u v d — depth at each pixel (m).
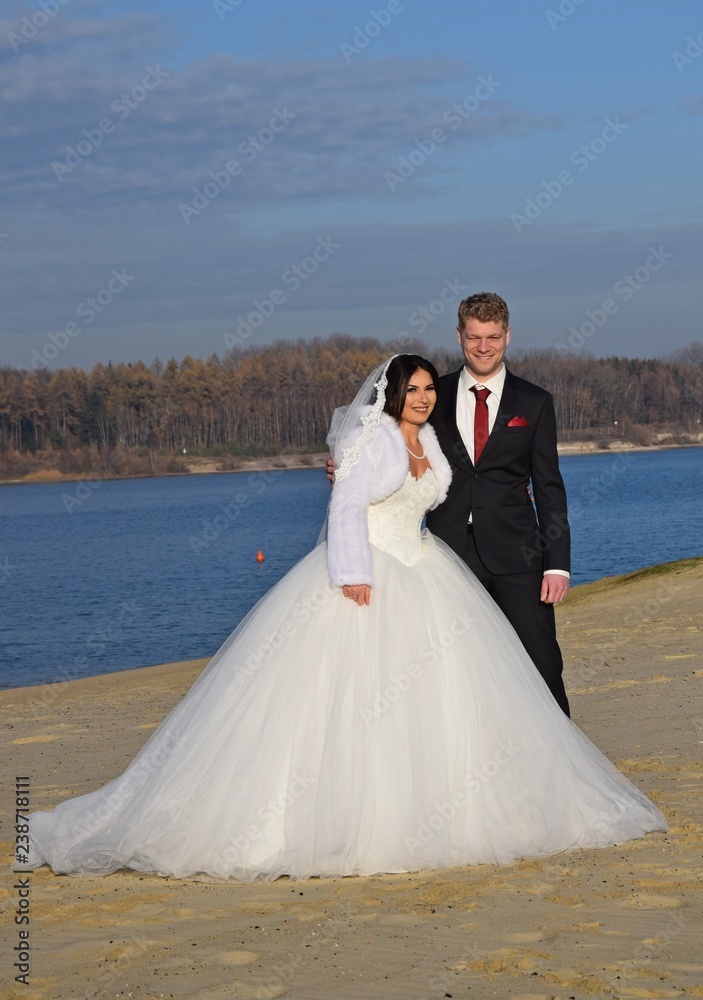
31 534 64.88
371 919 3.86
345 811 4.55
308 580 5.09
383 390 5.23
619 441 81.69
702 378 81.56
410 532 5.21
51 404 91.06
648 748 6.87
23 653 24.62
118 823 4.90
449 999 3.10
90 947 3.69
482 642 5.04
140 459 91.06
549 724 5.04
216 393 91.12
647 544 39.75
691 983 3.17
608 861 4.53
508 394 5.62
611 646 12.44
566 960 3.39
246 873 4.54
